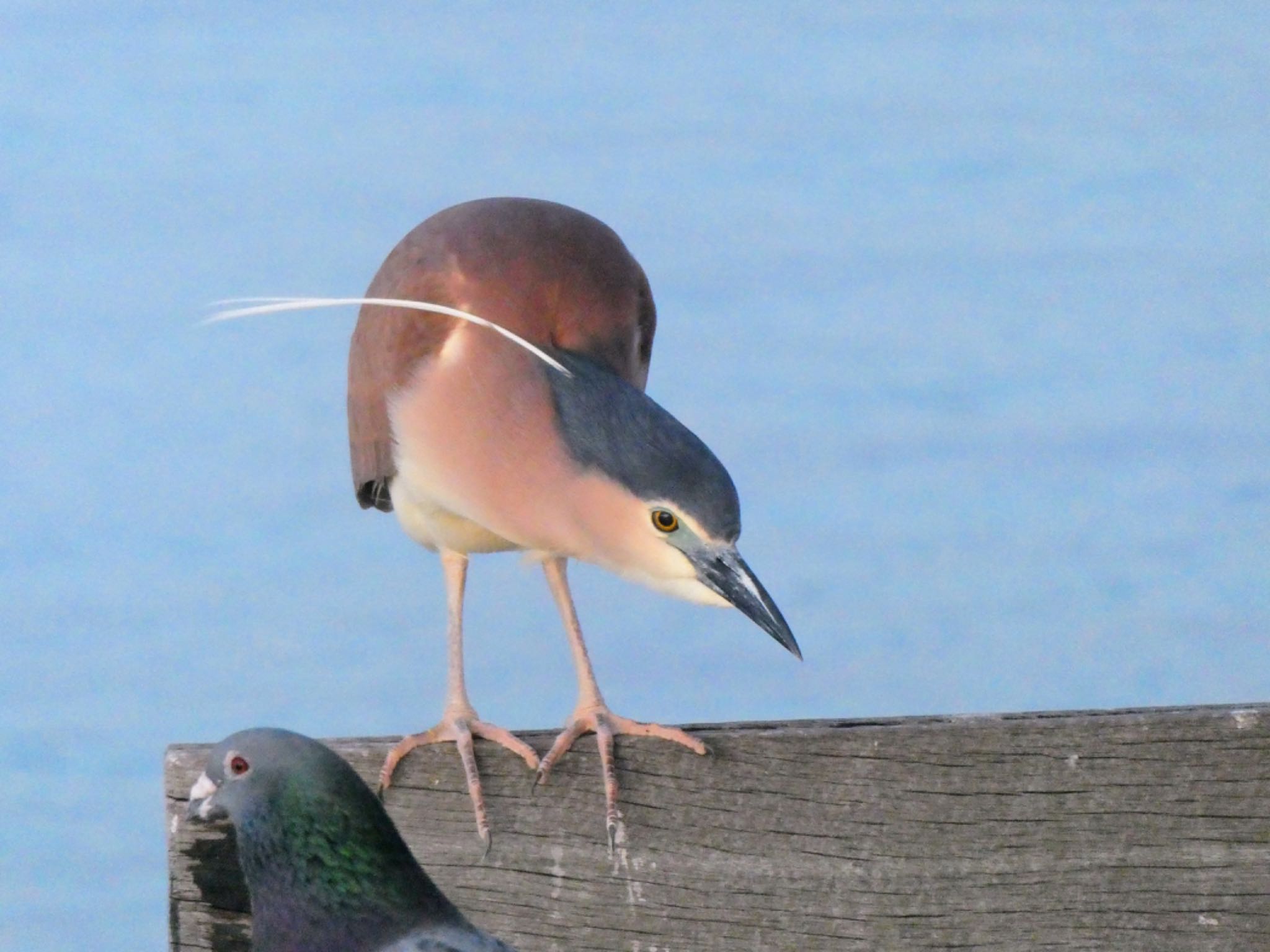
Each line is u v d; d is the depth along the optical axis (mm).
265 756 7738
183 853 8156
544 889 8391
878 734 8188
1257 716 8156
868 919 8148
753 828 8242
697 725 8523
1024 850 8141
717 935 8242
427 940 7500
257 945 7875
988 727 8156
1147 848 8133
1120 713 8289
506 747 8570
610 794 8336
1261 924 8117
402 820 8547
